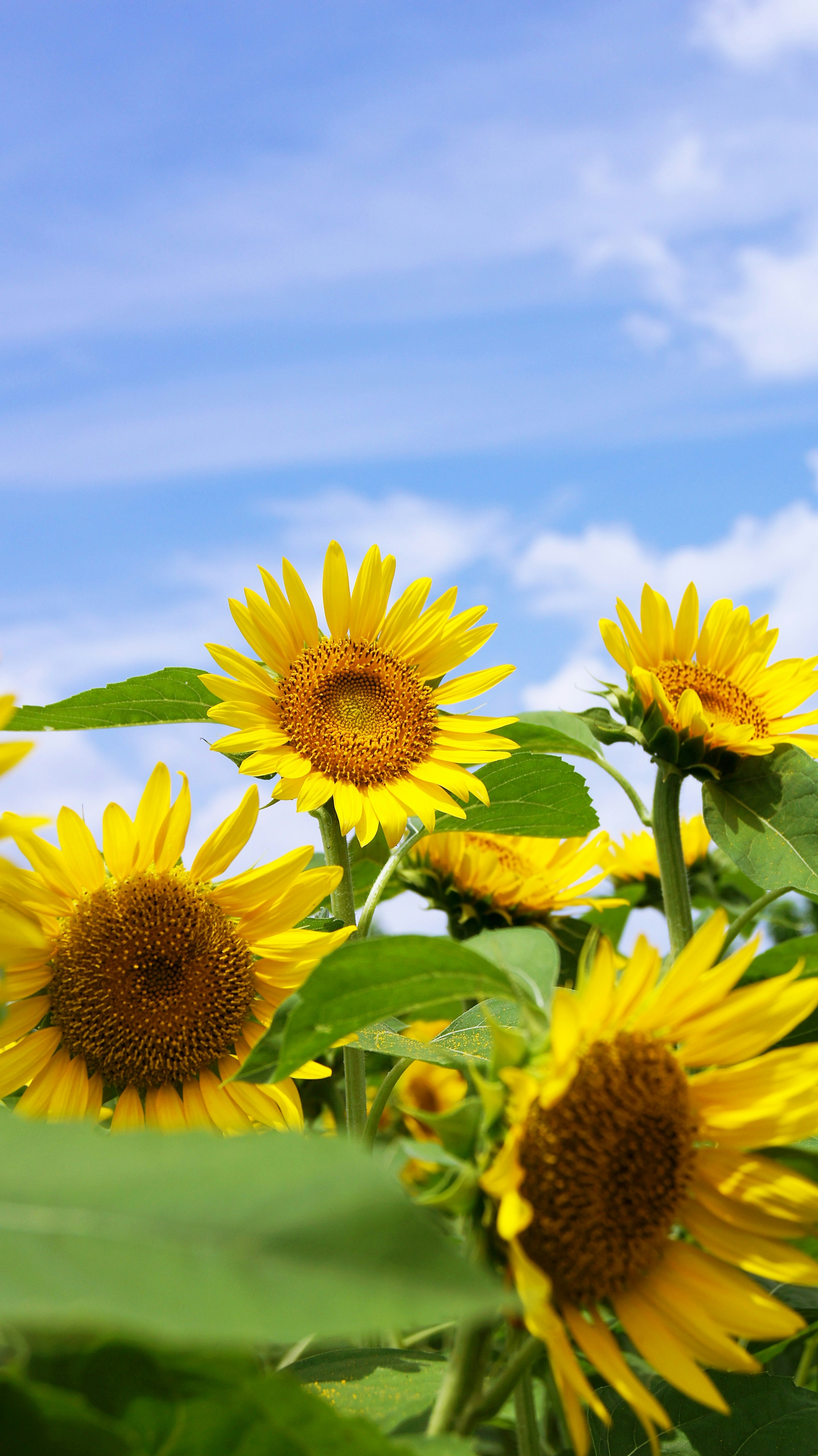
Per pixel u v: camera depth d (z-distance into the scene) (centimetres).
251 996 116
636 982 90
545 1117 90
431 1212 88
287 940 116
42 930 114
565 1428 110
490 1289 56
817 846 125
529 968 96
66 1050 114
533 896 151
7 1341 80
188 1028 114
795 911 159
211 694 130
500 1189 79
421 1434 93
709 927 90
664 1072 91
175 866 117
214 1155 65
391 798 127
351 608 134
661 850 131
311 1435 72
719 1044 92
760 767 129
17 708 126
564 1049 81
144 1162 65
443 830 136
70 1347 73
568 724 134
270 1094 114
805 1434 104
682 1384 86
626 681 133
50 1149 66
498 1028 89
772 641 137
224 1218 60
